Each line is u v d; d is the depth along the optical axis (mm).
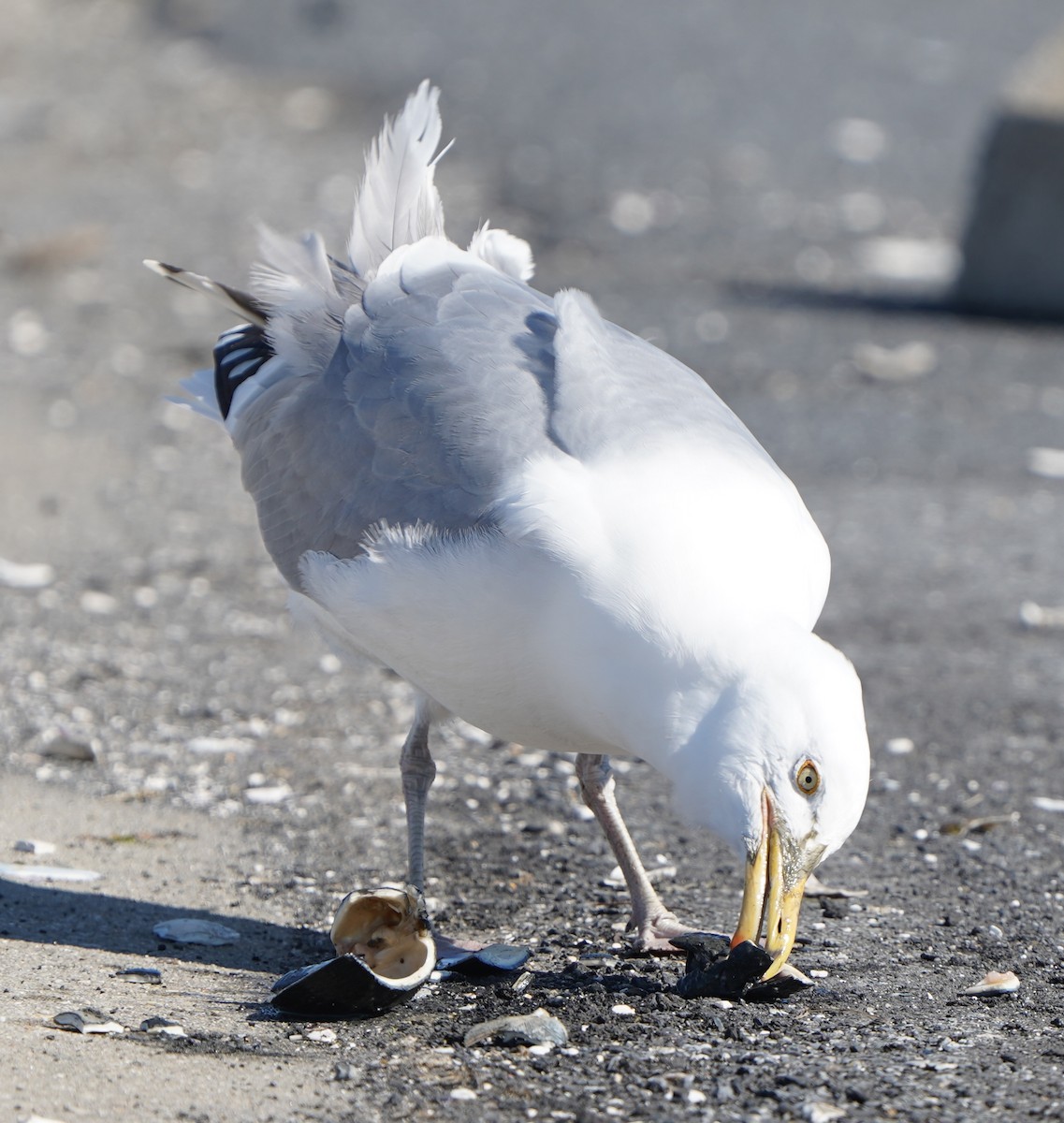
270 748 11891
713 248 27891
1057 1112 6848
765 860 7430
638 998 8156
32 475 17734
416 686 9133
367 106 37250
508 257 10133
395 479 8758
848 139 35281
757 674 7504
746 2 48688
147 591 14992
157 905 9336
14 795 10820
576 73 40375
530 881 9938
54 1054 7219
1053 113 24359
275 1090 7023
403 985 7914
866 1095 7000
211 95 37688
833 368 21875
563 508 7957
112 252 26203
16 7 44688
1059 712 12758
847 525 16797
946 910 9445
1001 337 23672
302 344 9781
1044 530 16812
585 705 8109
